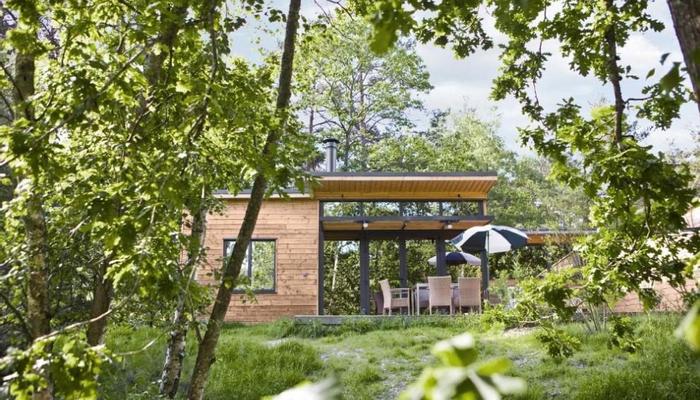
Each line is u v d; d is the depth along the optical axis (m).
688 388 6.23
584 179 5.21
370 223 15.35
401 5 1.69
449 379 0.47
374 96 29.20
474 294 13.13
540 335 5.56
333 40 7.42
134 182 3.65
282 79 5.17
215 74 4.14
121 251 3.49
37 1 3.92
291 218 15.27
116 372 6.00
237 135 4.30
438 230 16.34
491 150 30.84
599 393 6.42
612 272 4.79
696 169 18.31
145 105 4.67
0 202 4.71
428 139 31.98
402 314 13.58
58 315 5.27
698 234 4.71
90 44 3.78
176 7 4.72
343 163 29.44
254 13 6.31
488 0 5.72
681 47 1.73
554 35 5.79
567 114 5.48
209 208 6.79
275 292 14.81
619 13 5.34
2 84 4.39
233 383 7.71
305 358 8.80
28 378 2.70
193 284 3.97
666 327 8.65
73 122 3.39
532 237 17.50
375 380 8.02
